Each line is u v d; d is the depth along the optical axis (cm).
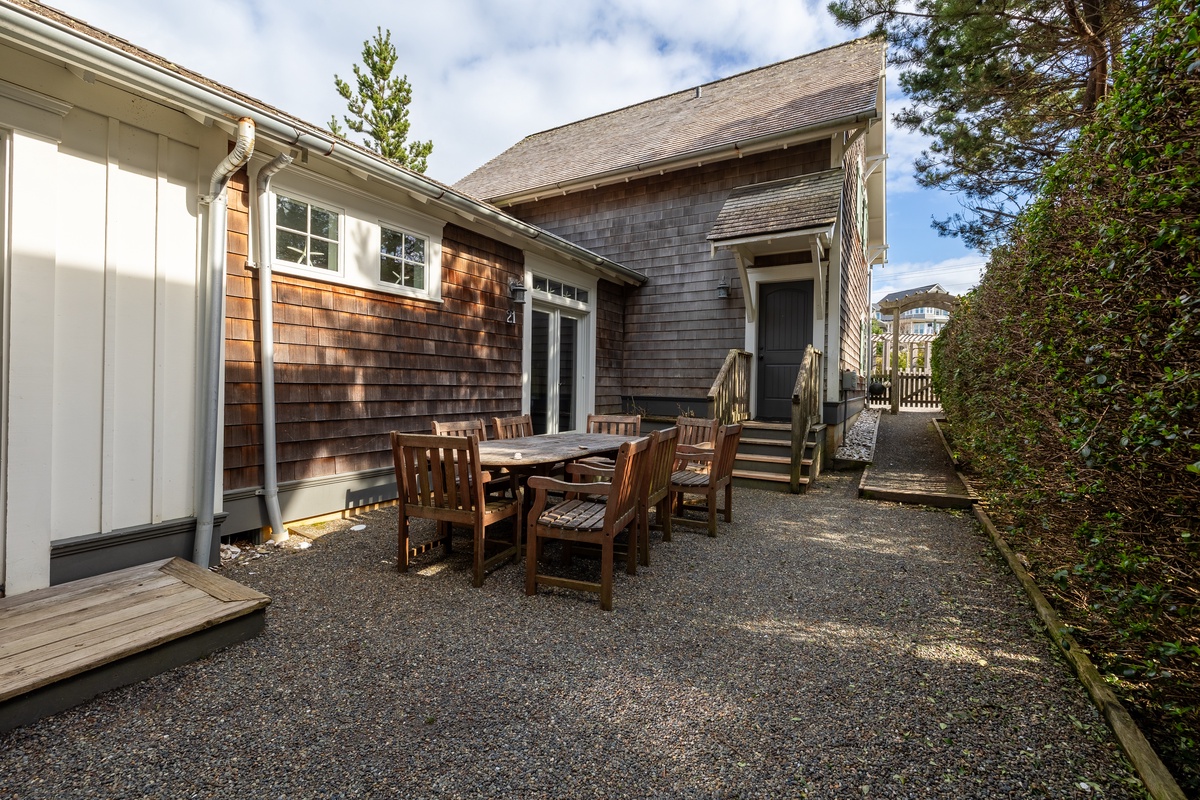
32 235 280
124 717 201
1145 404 180
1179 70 180
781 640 269
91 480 304
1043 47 530
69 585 282
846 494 616
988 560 389
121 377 317
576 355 816
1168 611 182
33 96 279
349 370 479
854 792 167
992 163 652
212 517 350
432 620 288
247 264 399
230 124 344
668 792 168
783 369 791
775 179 757
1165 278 190
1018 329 355
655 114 1102
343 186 465
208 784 169
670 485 442
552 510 345
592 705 213
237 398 393
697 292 834
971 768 177
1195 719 184
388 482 519
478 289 620
